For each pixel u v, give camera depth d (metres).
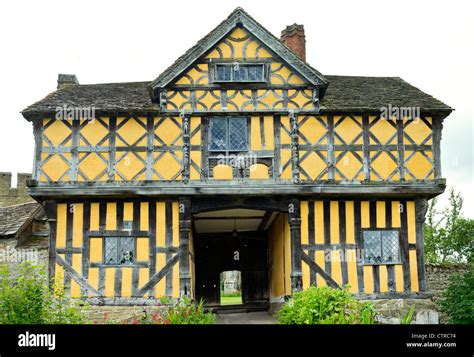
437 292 15.39
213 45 13.91
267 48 14.05
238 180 13.46
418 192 13.70
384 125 14.05
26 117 13.71
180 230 13.45
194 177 13.51
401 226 13.95
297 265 13.46
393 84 15.95
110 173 13.51
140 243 13.45
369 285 13.59
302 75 13.91
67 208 13.59
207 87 13.87
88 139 13.66
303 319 9.47
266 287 20.08
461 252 19.92
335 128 13.94
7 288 7.77
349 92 15.06
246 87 13.92
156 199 13.64
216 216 16.66
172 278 13.28
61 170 13.51
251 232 20.47
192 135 13.71
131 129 13.73
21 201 25.95
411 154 13.97
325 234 13.70
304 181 13.53
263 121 13.87
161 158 13.61
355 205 13.93
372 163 13.85
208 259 20.23
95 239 13.45
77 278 13.27
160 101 13.70
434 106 14.09
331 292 9.77
